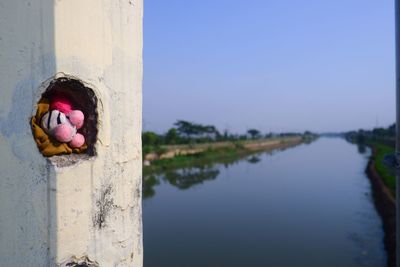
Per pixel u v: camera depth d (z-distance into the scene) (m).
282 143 84.81
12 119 1.97
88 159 2.33
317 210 16.33
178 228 13.45
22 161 2.01
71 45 2.16
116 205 2.56
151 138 34.50
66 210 2.15
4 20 1.90
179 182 25.02
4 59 1.92
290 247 11.40
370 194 20.19
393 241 10.97
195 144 45.25
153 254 10.71
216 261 10.20
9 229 1.96
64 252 2.14
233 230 13.16
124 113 2.62
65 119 2.21
